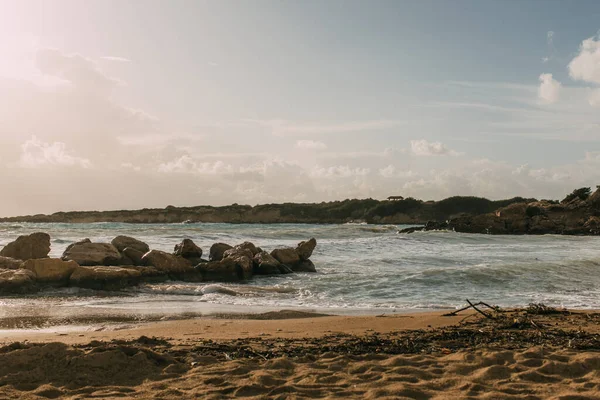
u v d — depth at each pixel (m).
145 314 12.22
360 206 125.50
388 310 13.18
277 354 7.42
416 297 15.20
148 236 35.16
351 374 6.21
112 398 5.24
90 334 9.35
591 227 59.84
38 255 18.78
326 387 5.64
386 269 21.59
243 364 6.66
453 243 37.69
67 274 16.16
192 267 18.64
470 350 7.45
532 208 64.38
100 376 6.05
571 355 6.99
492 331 9.35
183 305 13.73
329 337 8.85
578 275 19.20
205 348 7.75
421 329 9.73
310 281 17.91
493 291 16.20
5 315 11.83
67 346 6.98
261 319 11.55
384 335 9.07
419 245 34.00
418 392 5.43
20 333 9.62
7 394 5.30
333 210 125.19
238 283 18.12
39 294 15.13
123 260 18.95
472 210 117.00
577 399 5.17
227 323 10.73
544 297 15.23
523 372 6.11
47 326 10.53
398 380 5.92
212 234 37.91
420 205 121.00
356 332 9.44
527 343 8.23
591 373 6.15
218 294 15.64
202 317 11.88
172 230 42.00
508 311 12.02
